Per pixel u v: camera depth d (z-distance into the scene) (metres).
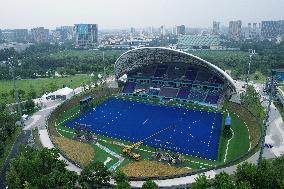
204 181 84.75
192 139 136.75
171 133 143.88
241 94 197.50
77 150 123.12
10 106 181.88
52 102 196.62
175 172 105.06
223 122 158.50
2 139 125.25
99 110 179.75
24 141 133.25
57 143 127.88
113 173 104.06
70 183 86.00
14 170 91.88
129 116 169.12
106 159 116.31
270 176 86.75
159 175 102.75
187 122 159.00
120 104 191.88
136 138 137.62
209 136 140.25
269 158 112.50
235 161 110.50
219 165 106.44
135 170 106.81
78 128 143.38
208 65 186.50
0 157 117.50
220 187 82.38
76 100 194.50
